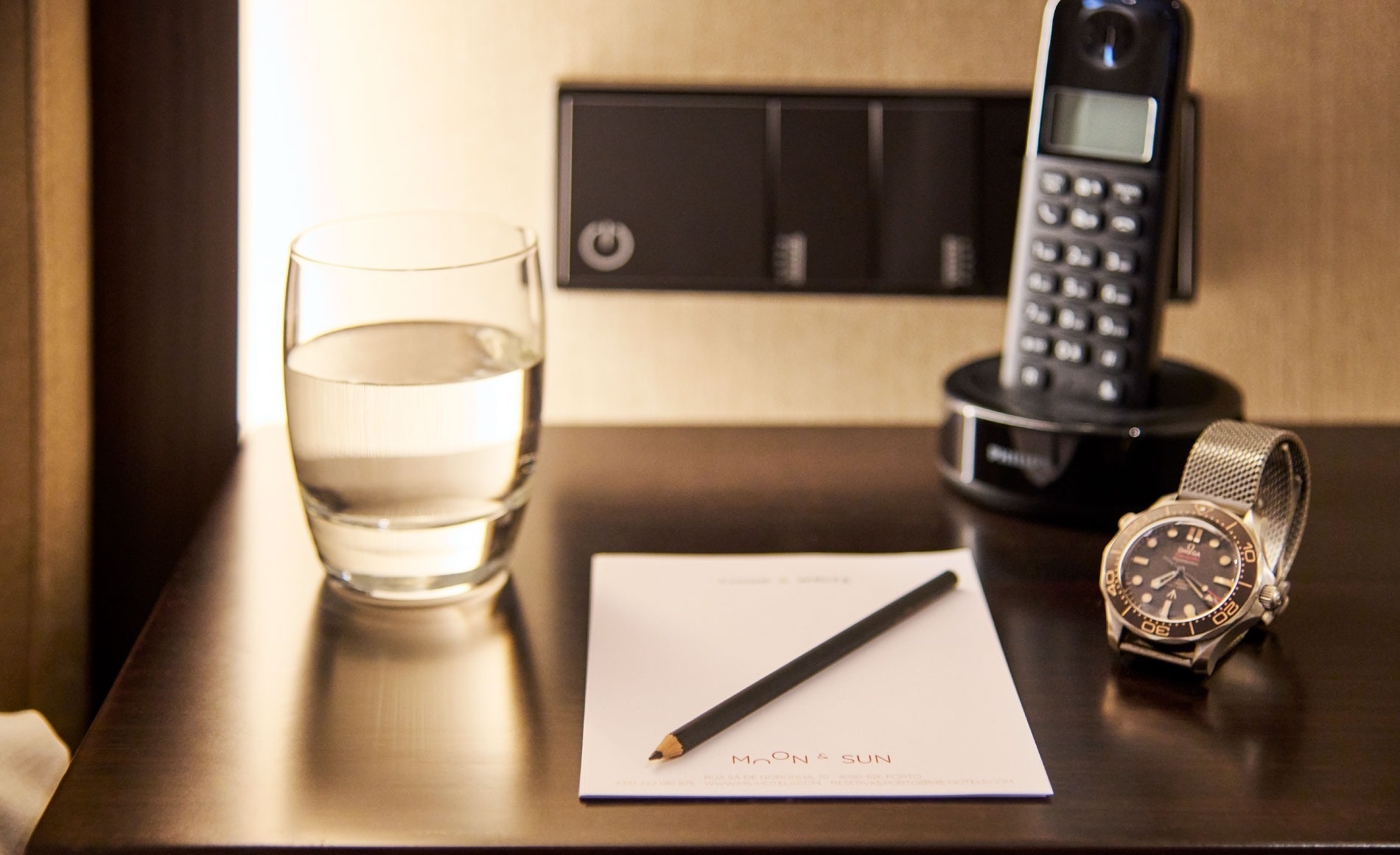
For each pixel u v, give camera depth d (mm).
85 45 700
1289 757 422
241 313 751
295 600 533
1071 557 576
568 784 406
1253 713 450
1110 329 605
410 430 485
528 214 752
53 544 689
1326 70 735
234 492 646
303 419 494
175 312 744
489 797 398
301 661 482
